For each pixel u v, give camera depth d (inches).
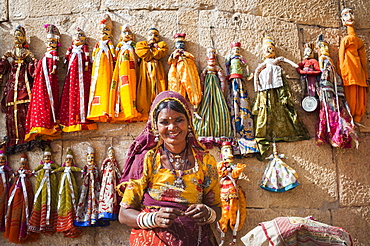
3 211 138.9
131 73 137.9
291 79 144.9
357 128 143.5
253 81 143.8
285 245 97.3
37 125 135.3
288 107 139.6
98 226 134.7
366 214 137.5
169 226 87.4
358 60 141.2
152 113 96.3
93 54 143.4
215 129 135.6
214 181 99.0
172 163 95.9
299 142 139.7
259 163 138.7
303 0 150.9
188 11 148.9
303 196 136.6
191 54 139.0
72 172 140.9
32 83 147.4
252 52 146.4
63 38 150.8
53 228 135.6
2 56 149.2
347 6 152.3
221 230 124.6
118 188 99.0
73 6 152.6
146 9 149.9
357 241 135.0
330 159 139.6
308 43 144.3
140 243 91.0
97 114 135.1
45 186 137.3
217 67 141.2
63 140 144.9
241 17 148.6
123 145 142.0
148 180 94.6
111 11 150.7
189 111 97.8
